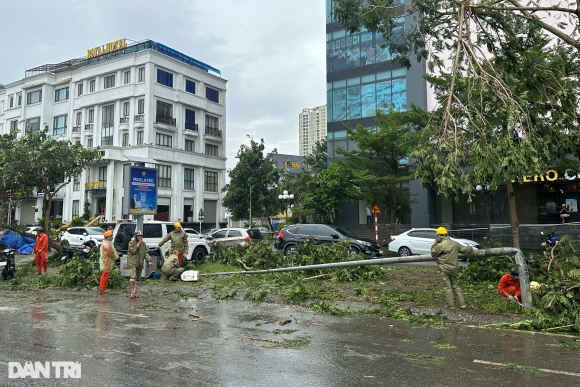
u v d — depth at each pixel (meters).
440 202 30.52
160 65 42.66
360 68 31.58
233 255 16.23
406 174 26.11
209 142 48.66
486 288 10.66
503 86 8.77
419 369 5.07
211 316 8.28
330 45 33.12
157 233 15.84
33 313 8.59
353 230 31.44
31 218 48.50
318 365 5.22
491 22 10.32
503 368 5.11
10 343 6.23
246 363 5.30
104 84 44.62
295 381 4.66
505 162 7.96
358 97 31.56
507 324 7.34
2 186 17.80
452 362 5.34
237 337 6.63
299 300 9.64
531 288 8.33
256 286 11.40
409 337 6.64
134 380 4.67
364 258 13.48
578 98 10.82
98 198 43.22
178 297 10.53
